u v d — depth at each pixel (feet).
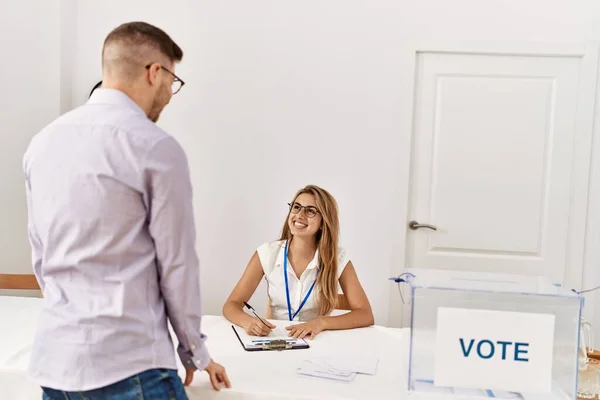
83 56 10.51
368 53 10.05
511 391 4.26
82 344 3.64
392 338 6.11
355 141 10.19
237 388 4.49
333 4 10.04
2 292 10.19
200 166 10.46
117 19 10.40
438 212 10.32
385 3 9.95
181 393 3.95
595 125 9.87
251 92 10.28
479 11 9.84
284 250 7.50
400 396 4.46
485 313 4.24
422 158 10.27
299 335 6.02
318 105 10.20
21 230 10.34
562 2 9.68
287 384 4.63
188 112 10.39
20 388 4.71
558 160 10.03
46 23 10.05
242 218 10.46
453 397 4.31
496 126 10.10
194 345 4.04
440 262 10.37
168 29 10.32
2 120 10.19
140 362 3.73
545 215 10.15
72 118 3.85
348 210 10.28
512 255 10.27
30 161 3.92
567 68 9.87
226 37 10.25
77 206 3.65
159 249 3.74
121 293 3.67
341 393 4.49
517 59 9.95
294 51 10.17
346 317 6.50
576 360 4.17
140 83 4.01
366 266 10.32
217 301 10.61
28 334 5.74
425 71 10.14
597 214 9.98
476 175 10.20
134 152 3.63
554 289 4.36
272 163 10.35
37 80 10.15
